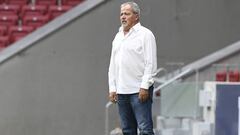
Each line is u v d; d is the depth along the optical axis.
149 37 23.09
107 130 42.34
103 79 45.53
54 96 45.22
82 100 45.47
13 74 45.00
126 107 23.78
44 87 45.22
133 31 23.28
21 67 45.03
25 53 45.12
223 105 33.25
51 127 45.22
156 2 46.16
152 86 23.39
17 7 54.59
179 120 38.00
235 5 46.69
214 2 46.59
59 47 45.31
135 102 23.28
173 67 45.59
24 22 52.44
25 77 45.09
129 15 23.19
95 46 45.59
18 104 45.03
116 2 45.88
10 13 53.97
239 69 42.12
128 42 23.27
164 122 38.41
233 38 46.59
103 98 45.53
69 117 45.34
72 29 45.50
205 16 46.56
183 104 37.91
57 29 45.31
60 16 47.41
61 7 53.78
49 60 45.22
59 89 45.31
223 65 41.56
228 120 33.12
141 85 22.92
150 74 22.98
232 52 42.84
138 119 23.27
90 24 45.69
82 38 45.50
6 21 52.81
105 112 45.31
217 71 42.25
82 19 45.59
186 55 46.28
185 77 42.09
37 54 45.16
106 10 45.78
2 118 44.88
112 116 44.38
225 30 46.62
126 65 23.25
